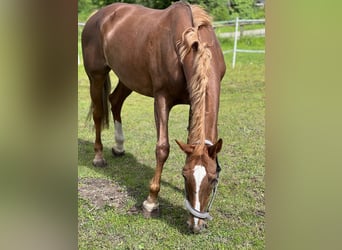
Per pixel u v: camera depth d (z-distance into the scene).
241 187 3.13
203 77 2.29
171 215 2.84
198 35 2.48
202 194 2.17
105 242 2.57
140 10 3.15
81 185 3.21
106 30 3.25
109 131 4.27
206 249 2.49
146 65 2.81
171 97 2.71
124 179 3.34
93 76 3.53
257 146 3.69
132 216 2.83
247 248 2.49
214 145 2.19
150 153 3.77
